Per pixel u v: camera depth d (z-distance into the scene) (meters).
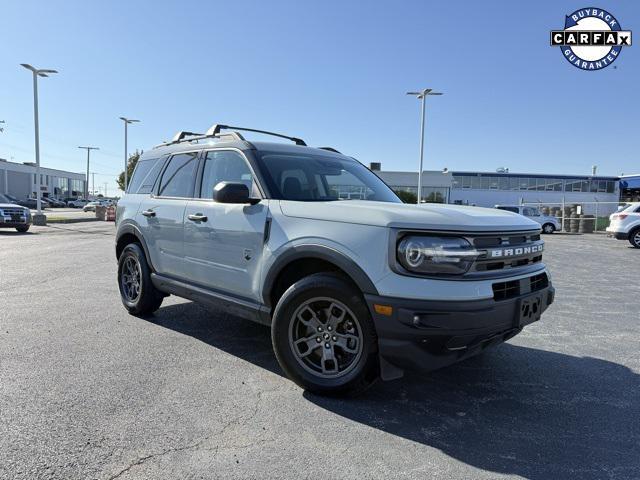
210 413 3.01
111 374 3.62
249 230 3.70
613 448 2.71
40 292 6.73
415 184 54.03
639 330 5.28
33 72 25.53
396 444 2.70
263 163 3.93
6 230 21.61
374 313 2.90
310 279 3.23
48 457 2.45
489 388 3.56
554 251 14.78
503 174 54.78
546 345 4.68
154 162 5.37
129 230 5.32
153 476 2.32
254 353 4.19
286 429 2.83
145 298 5.15
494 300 2.91
